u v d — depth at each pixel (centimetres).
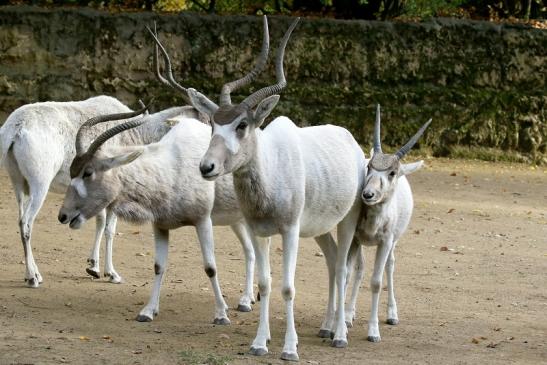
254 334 1379
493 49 3816
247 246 1570
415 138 1387
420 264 1967
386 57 3747
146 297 1596
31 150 1647
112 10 3778
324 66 3703
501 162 3738
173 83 1686
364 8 4100
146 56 3603
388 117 3678
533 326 1492
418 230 2347
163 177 1438
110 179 1423
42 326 1357
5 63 3503
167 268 1841
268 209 1232
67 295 1577
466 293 1720
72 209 1416
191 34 3650
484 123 3750
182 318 1464
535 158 3781
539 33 3859
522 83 3838
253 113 1200
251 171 1209
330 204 1306
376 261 1380
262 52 1280
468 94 3756
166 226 1466
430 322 1497
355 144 1416
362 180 1396
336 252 1394
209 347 1282
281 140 1258
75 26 3559
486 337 1407
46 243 2016
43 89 3506
